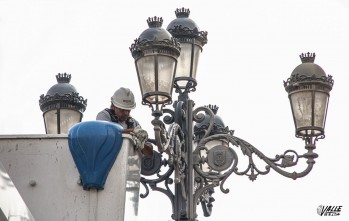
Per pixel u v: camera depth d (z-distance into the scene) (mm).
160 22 25906
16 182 22656
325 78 27031
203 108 27875
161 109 25297
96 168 22484
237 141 27328
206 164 29688
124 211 22344
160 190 26938
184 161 27219
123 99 24688
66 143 22875
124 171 22562
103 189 22484
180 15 28594
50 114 29406
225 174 27250
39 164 22766
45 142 22875
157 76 25172
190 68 28047
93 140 22641
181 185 26844
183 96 28000
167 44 25250
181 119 27703
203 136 29297
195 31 28156
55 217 22453
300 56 27375
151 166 26844
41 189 22625
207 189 27359
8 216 20047
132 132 23016
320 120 26969
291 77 27109
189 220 27000
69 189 22562
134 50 25500
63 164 22734
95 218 22359
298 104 27016
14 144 22859
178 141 26344
